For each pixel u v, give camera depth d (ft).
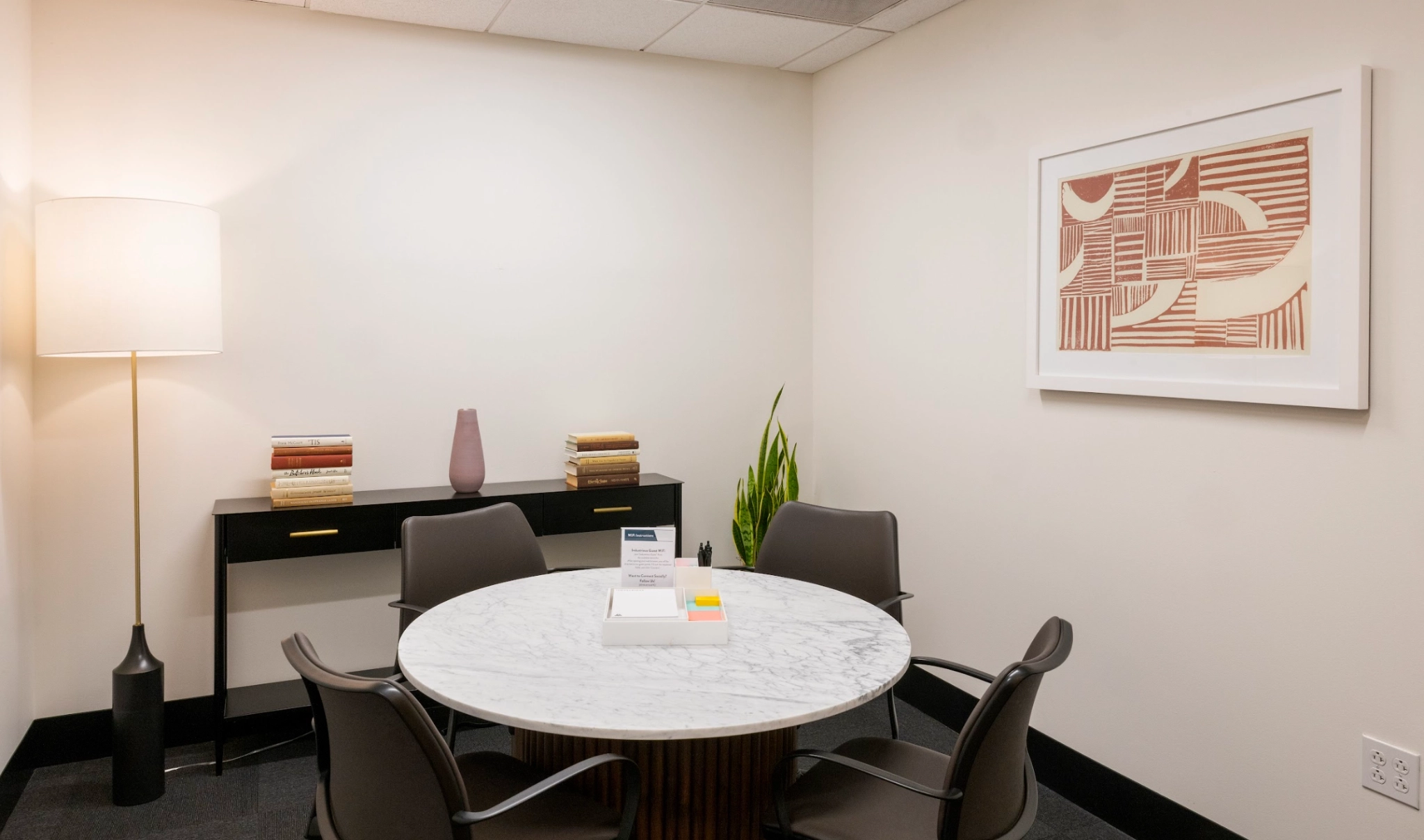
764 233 14.21
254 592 11.39
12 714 9.43
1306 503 7.60
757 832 7.05
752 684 6.35
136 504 9.78
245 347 11.27
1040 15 10.12
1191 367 8.43
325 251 11.61
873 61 12.96
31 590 10.24
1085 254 9.50
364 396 11.89
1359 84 7.00
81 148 10.46
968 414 11.39
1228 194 8.06
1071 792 9.90
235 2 11.07
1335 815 7.45
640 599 7.68
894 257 12.67
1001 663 10.97
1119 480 9.32
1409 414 6.88
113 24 10.55
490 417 12.60
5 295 9.21
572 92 12.85
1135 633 9.19
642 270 13.43
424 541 9.41
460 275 12.34
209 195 11.05
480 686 6.27
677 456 13.80
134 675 9.53
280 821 9.27
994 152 10.84
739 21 11.91
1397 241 6.92
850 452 13.79
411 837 5.34
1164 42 8.69
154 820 9.28
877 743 7.60
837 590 9.55
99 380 10.62
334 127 11.60
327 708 5.48
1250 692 8.09
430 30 12.03
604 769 6.82
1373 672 7.15
